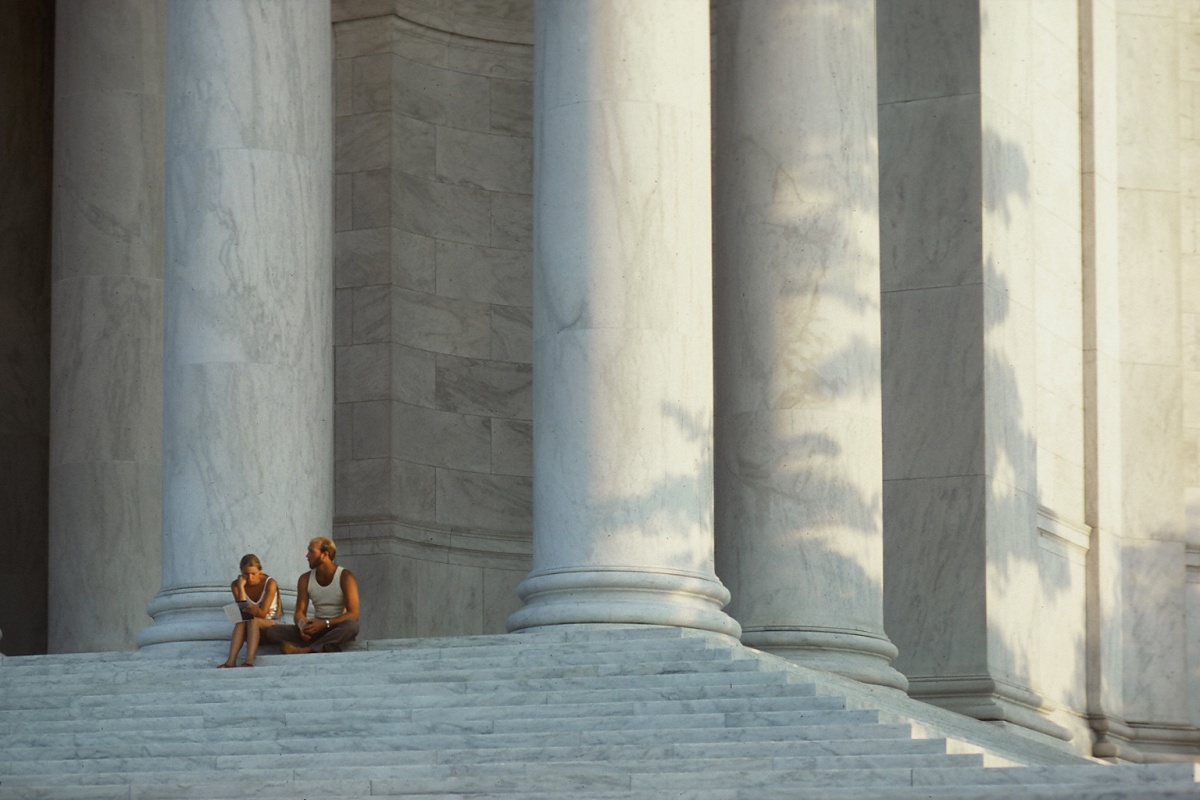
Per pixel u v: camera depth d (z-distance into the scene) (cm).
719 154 6981
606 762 4712
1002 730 6931
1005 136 7994
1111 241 8950
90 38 8275
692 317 5984
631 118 5981
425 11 9275
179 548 6303
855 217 6844
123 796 4784
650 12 6041
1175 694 8825
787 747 4688
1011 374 7894
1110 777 4297
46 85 9112
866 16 6994
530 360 9300
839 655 6588
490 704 5256
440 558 9000
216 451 6297
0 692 5850
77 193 8219
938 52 7894
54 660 6175
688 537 5894
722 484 6794
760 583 6650
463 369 9169
